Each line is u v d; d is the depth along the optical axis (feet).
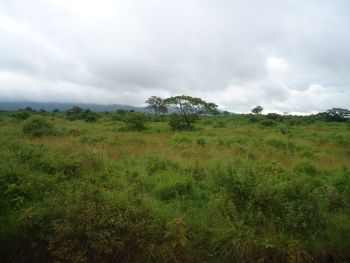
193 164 26.16
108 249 12.75
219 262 13.60
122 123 83.10
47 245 13.19
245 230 14.10
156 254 13.10
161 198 19.25
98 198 15.11
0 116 100.12
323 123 119.96
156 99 165.58
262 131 67.87
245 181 16.60
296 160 31.50
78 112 136.87
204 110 76.43
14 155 22.24
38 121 52.06
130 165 25.70
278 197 15.39
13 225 13.83
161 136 53.21
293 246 13.33
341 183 22.11
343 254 13.97
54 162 22.30
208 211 16.66
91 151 27.81
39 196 16.96
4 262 13.06
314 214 15.03
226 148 38.14
